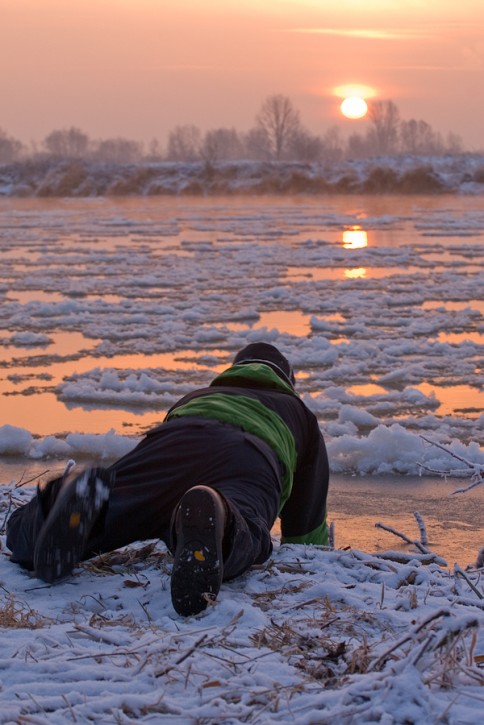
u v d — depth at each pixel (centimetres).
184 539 334
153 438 417
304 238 2825
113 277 1933
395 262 2172
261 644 311
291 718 251
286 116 12075
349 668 287
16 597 373
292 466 432
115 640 309
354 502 625
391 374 1010
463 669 272
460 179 6644
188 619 335
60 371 1059
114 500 389
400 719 247
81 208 4897
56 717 247
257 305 1564
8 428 749
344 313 1478
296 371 1062
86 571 405
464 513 604
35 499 408
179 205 5162
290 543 463
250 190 6719
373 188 6625
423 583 398
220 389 449
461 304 1574
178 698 262
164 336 1247
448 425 814
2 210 4681
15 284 1844
